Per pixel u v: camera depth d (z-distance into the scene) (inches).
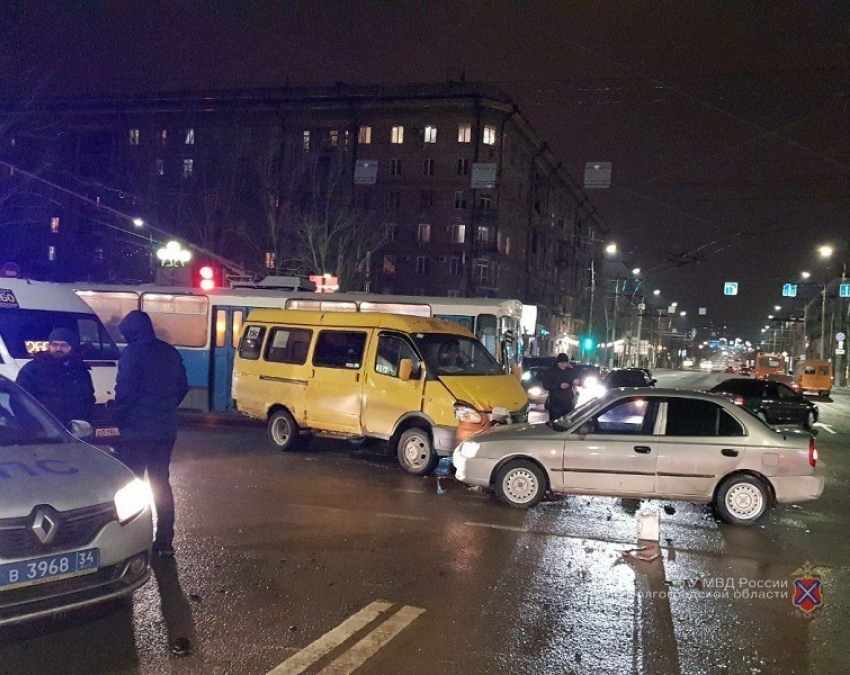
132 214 1920.5
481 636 205.8
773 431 352.5
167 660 184.7
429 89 2074.3
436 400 440.8
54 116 2112.5
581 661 191.9
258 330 542.3
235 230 1708.9
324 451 530.0
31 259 2130.9
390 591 240.1
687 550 301.4
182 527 310.0
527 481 364.5
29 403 238.7
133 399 257.1
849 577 270.8
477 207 2079.2
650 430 358.0
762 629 217.8
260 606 223.0
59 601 183.5
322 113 2079.2
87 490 197.5
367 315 491.2
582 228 3216.0
